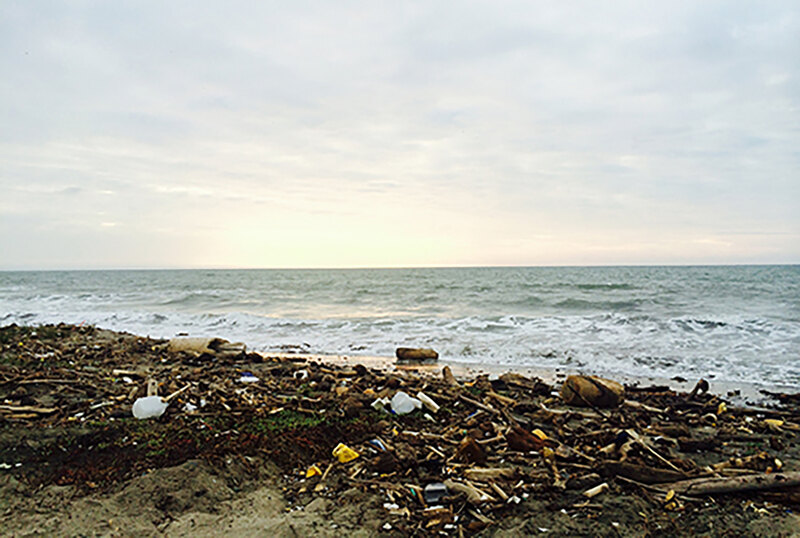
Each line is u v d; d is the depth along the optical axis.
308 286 41.44
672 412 7.55
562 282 42.22
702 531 3.87
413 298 27.58
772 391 8.98
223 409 6.38
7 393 6.82
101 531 3.69
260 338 15.06
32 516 3.83
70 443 5.00
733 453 5.72
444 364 11.35
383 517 4.02
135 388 7.11
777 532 3.82
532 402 7.92
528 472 4.91
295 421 5.94
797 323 14.70
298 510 4.13
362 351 12.94
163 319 18.89
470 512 4.14
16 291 38.59
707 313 18.58
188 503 4.08
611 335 13.96
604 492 4.48
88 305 25.25
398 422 6.36
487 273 82.56
